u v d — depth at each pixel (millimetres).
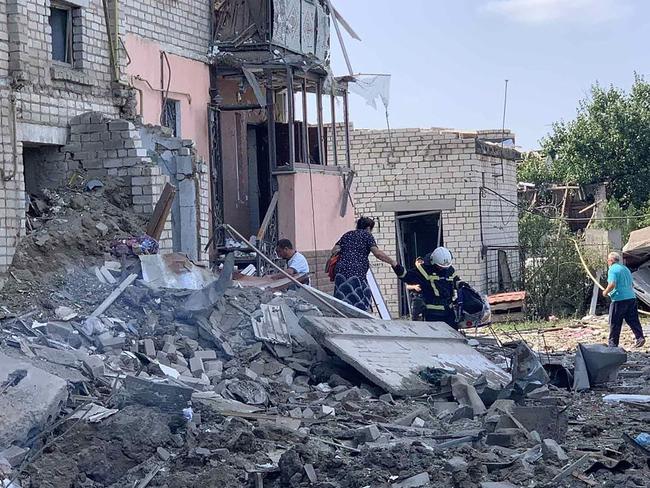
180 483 7070
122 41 15461
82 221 12938
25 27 13109
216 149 19203
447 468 7379
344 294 13875
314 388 10648
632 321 18234
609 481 7191
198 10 18656
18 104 12984
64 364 8953
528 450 8070
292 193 19438
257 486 7109
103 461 7410
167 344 10414
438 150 28000
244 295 12023
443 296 13664
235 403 9156
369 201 28531
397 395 10438
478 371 12000
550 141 44062
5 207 12375
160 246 14320
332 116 21688
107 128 14188
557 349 18078
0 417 7277
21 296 11242
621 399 11125
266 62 19016
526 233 31219
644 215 35125
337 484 7164
